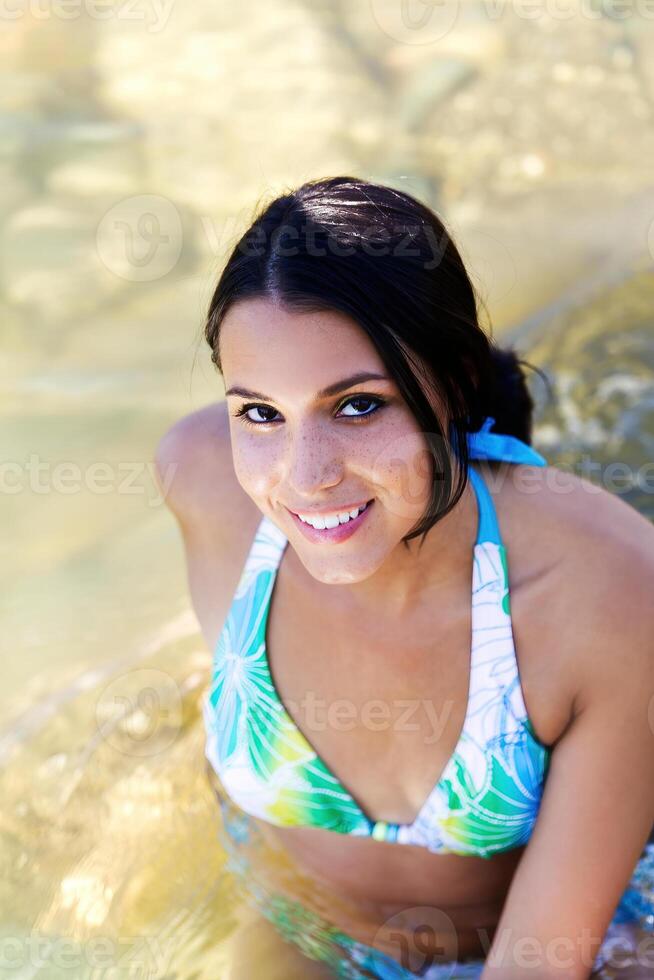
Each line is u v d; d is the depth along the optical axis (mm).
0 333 5262
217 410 1817
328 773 1582
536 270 4703
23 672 2518
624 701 1455
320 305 1239
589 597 1462
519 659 1488
